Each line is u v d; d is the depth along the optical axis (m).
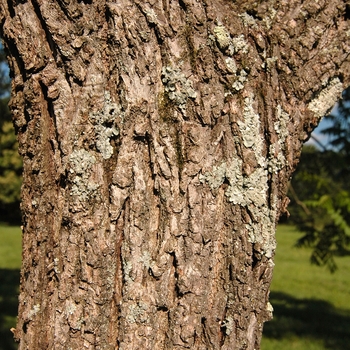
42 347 0.71
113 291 0.69
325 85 0.76
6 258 5.38
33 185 0.71
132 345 0.68
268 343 2.70
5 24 0.69
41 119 0.69
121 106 0.68
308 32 0.73
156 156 0.68
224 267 0.70
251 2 0.70
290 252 6.91
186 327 0.69
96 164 0.68
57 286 0.70
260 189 0.71
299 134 0.75
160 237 0.68
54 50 0.68
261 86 0.71
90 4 0.67
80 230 0.68
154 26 0.67
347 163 2.36
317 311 3.51
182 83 0.67
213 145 0.69
